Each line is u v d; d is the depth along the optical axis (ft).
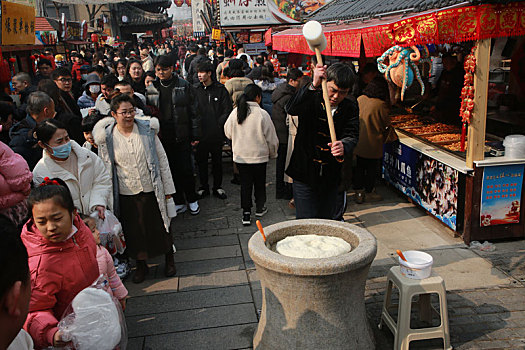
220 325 11.54
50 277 7.52
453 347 10.21
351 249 9.93
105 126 12.82
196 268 14.75
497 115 19.93
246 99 17.42
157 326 11.60
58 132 10.65
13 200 9.91
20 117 15.84
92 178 11.78
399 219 17.80
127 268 14.49
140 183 13.00
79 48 58.29
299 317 9.12
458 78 21.49
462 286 12.64
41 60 24.62
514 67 20.08
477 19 12.73
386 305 10.82
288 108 11.66
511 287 12.48
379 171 22.62
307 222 10.93
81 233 8.10
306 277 8.63
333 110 11.37
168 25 122.72
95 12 86.58
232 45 49.03
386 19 16.14
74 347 7.07
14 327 3.87
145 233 13.34
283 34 26.73
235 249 16.05
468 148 14.43
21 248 3.96
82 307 7.24
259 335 10.09
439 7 13.43
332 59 27.78
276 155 18.33
